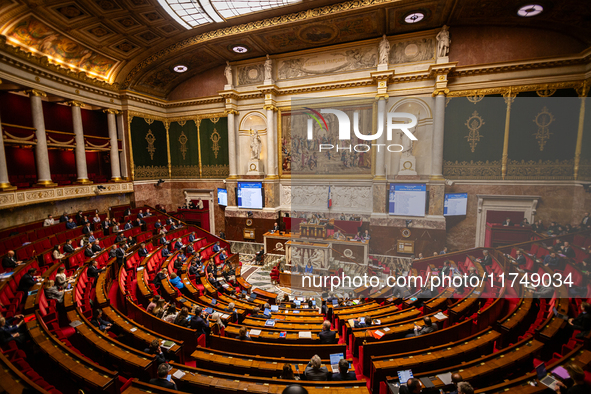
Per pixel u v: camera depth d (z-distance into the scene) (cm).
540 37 1265
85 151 1549
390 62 1474
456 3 1177
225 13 1321
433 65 1305
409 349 521
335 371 441
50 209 1327
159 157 1922
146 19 1305
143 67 1653
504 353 457
